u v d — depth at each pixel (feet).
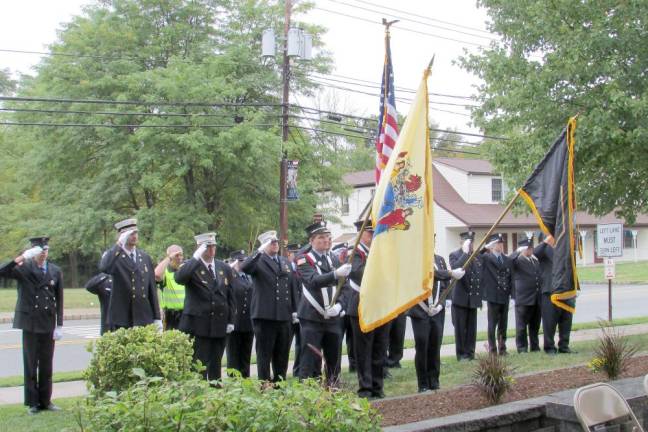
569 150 26.53
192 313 29.43
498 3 49.55
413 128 23.95
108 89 83.87
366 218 25.11
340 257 29.32
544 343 42.39
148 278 29.76
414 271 23.25
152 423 12.84
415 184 23.70
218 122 80.74
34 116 85.76
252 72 92.17
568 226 26.32
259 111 84.64
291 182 79.30
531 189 27.66
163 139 79.10
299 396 13.92
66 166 90.17
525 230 134.00
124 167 81.92
